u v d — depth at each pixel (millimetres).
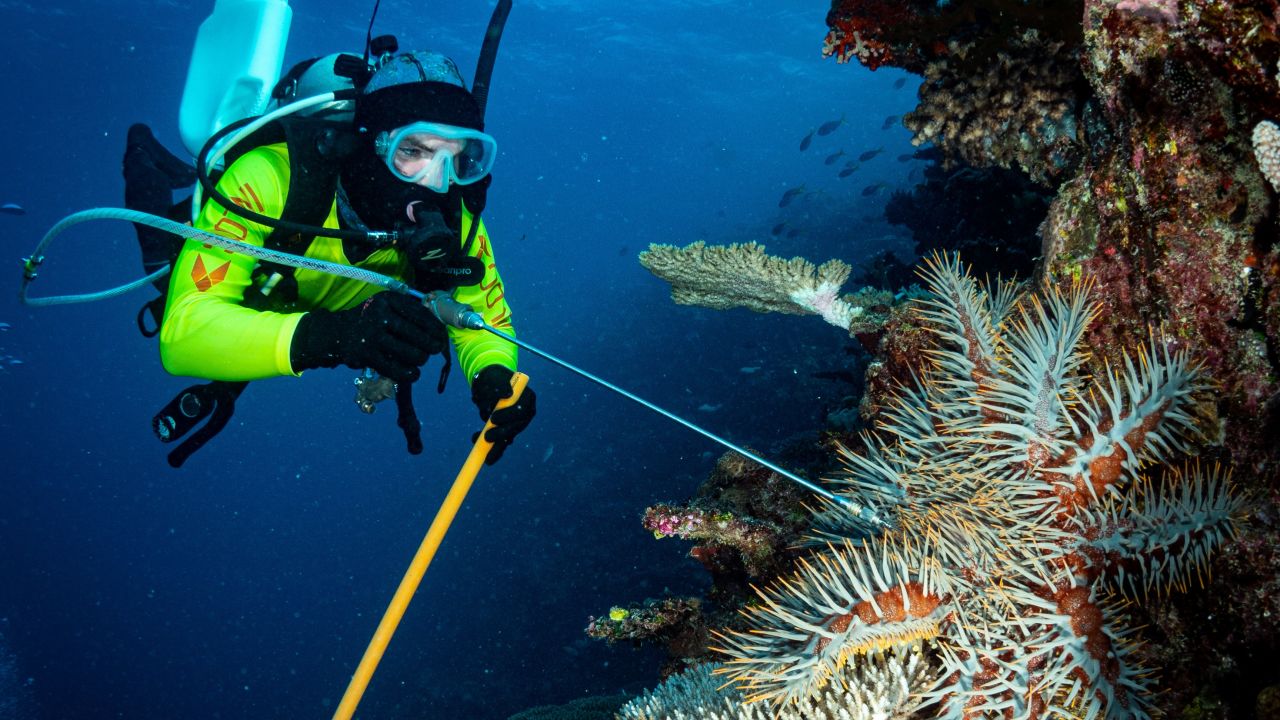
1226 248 1925
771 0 39625
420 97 2416
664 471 17078
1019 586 1907
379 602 27078
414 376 2229
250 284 2604
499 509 19812
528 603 16766
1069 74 3258
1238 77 1722
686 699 2494
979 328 2266
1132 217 2234
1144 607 2053
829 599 1933
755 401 16328
